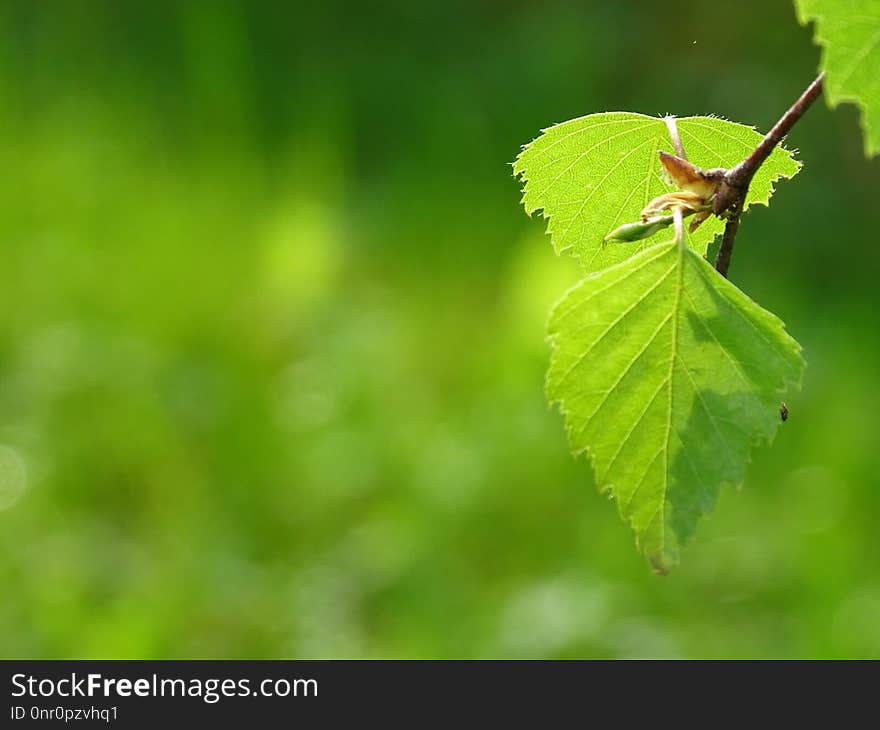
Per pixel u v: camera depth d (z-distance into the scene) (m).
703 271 2.33
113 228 12.01
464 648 8.05
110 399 10.05
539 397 10.00
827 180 13.72
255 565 9.02
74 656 7.83
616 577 8.55
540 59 15.19
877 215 13.35
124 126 13.62
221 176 12.93
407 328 11.18
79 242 11.84
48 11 15.12
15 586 8.46
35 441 9.71
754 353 2.31
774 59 15.17
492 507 9.25
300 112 14.58
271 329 11.07
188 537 8.99
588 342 2.36
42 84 14.21
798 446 9.95
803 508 9.23
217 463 9.75
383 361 10.64
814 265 12.88
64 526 9.13
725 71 15.11
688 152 2.70
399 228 12.80
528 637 7.95
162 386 10.32
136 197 12.28
